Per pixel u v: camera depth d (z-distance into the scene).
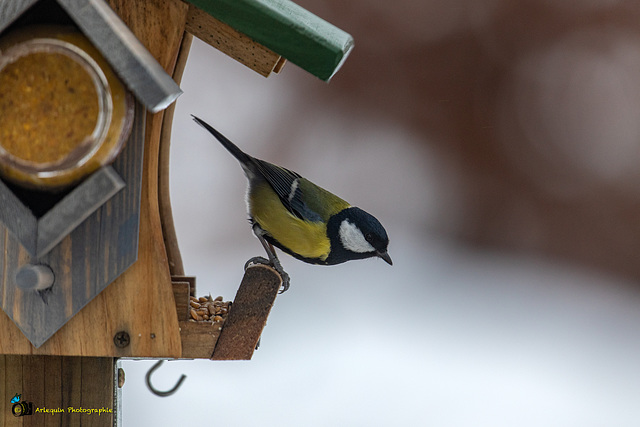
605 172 14.65
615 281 14.23
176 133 12.42
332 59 4.89
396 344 10.95
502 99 14.34
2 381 5.31
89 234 4.92
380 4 14.12
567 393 10.22
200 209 12.03
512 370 10.73
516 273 13.88
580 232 14.81
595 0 14.52
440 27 14.33
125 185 4.88
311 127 13.38
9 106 4.69
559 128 14.30
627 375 10.88
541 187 14.67
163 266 5.01
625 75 14.35
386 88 14.00
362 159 13.72
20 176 4.72
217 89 12.81
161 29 5.00
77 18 4.52
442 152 14.20
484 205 14.15
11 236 4.94
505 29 14.34
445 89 14.20
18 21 4.76
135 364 9.07
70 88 4.68
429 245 13.85
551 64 14.42
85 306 4.96
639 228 14.77
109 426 5.31
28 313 4.93
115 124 4.71
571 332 12.17
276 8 4.89
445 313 12.19
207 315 5.43
